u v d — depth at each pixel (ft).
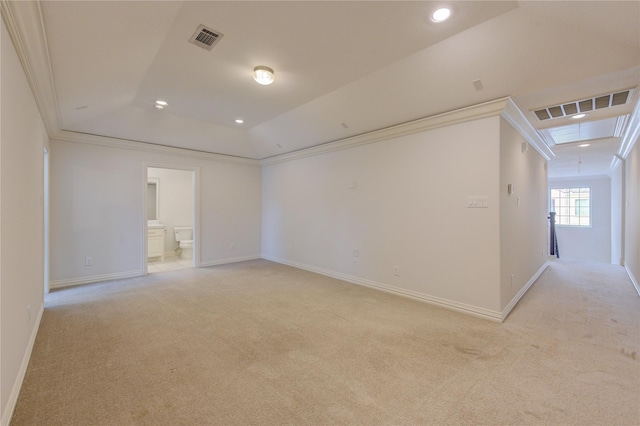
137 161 15.96
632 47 6.80
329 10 6.48
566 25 6.44
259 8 6.40
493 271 9.84
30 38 5.84
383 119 12.10
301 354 7.52
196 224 18.45
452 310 10.76
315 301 11.80
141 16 6.18
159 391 5.95
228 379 6.40
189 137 16.43
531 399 5.73
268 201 20.88
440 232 11.21
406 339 8.38
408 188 12.25
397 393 5.92
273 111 13.53
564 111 10.94
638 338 8.43
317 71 9.46
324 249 16.40
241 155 19.99
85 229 14.35
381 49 8.12
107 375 6.51
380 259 13.39
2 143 4.94
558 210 28.78
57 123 12.05
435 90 9.73
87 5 5.45
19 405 5.47
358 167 14.42
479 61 8.20
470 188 10.37
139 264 16.08
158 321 9.67
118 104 12.10
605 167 22.72
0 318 4.79
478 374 6.61
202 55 8.46
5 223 5.17
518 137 11.93
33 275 8.22
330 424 5.07
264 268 18.15
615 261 22.57
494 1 6.15
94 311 10.55
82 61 7.60
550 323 9.58
